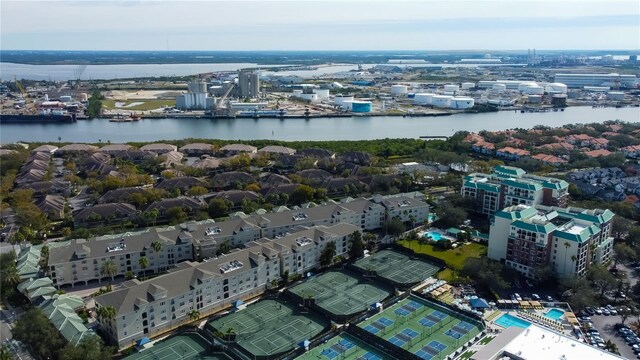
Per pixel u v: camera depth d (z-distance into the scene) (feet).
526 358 567.59
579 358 569.64
